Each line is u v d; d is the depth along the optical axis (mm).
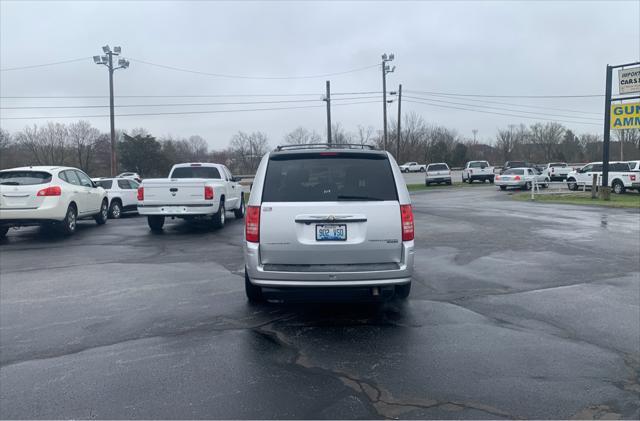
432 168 42344
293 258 5301
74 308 6152
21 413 3559
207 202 13297
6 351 4742
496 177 34469
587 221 14742
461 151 82188
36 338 5090
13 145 62938
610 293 6605
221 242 11586
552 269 8125
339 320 5562
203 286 7203
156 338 5059
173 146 75062
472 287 6977
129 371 4242
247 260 5445
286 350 4691
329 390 3857
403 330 5207
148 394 3818
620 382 3951
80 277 7914
